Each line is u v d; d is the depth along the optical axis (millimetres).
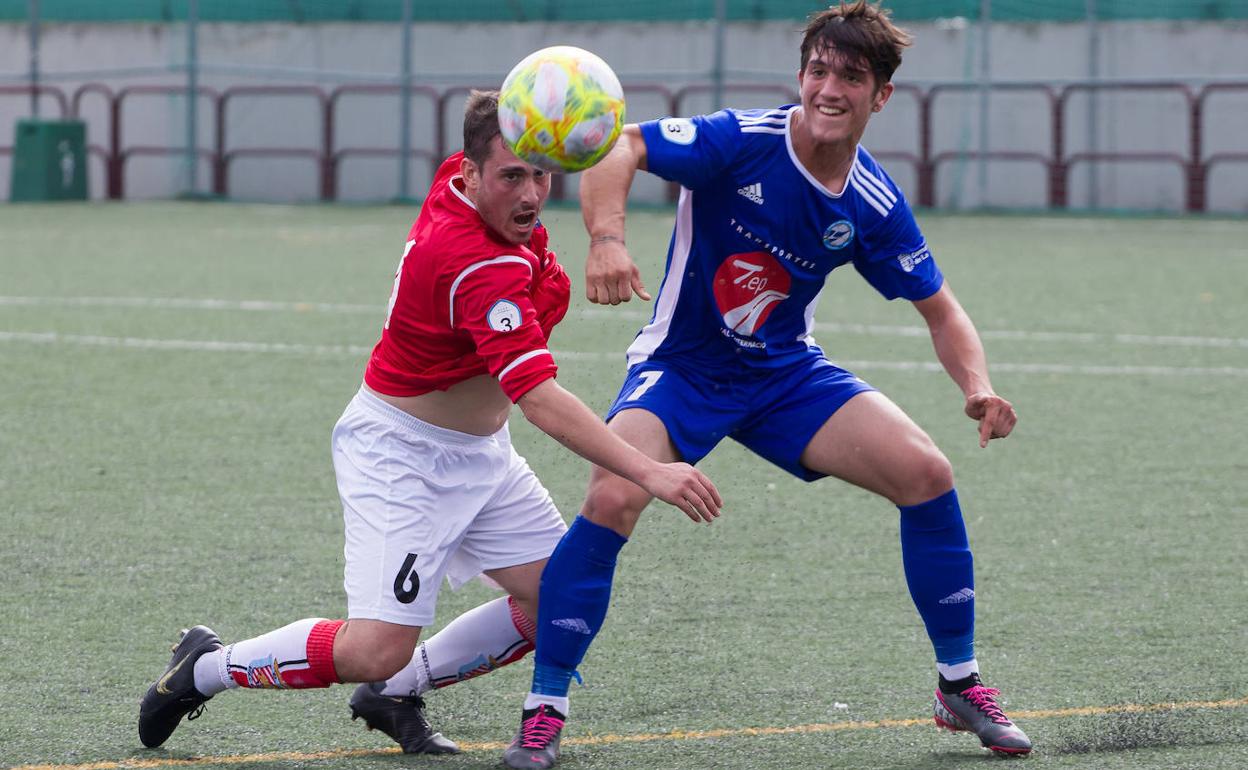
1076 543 12492
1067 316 25328
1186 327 24109
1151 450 15875
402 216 48000
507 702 9047
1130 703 8867
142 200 55438
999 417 8258
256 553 11938
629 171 8000
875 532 12812
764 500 13898
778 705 8875
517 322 7266
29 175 54000
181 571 11445
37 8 55500
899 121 53531
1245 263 33594
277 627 10211
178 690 7969
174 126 58375
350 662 7680
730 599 11000
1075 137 52219
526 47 56188
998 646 9977
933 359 21172
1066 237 40969
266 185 58188
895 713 8750
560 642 8000
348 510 7863
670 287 8711
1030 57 52438
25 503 13352
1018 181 52750
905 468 8320
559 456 15758
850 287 29594
